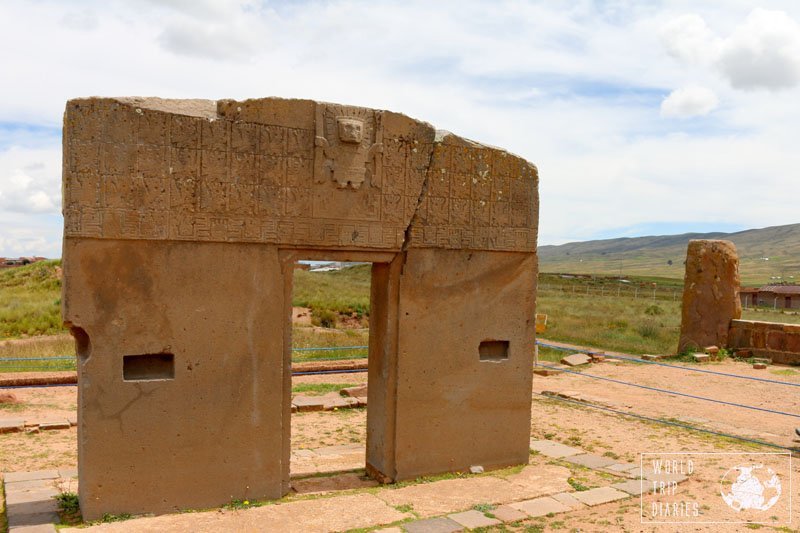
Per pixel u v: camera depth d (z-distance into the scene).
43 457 7.97
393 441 7.02
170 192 5.75
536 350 15.52
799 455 8.18
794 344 16.42
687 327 18.05
